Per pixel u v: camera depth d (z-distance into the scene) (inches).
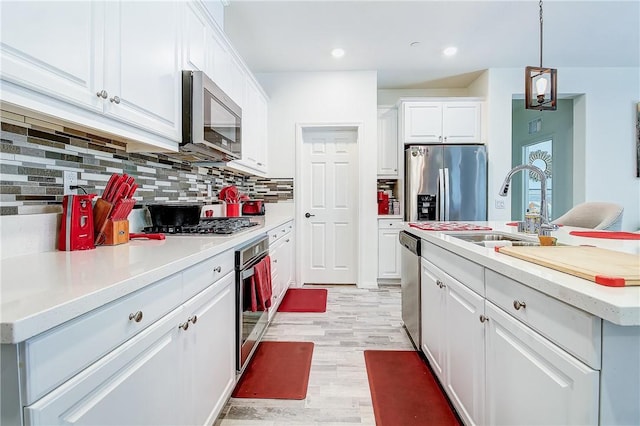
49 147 49.6
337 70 153.8
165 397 39.4
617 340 27.5
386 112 166.4
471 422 52.7
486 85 154.4
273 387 71.9
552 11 106.4
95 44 43.3
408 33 119.7
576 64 149.4
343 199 162.6
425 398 67.7
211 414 53.8
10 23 32.0
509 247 47.8
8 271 35.4
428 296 77.8
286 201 157.6
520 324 38.8
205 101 69.9
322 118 155.2
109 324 30.0
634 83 153.6
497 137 153.1
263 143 145.6
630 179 154.0
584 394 28.3
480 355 49.4
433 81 168.7
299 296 139.9
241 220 96.0
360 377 76.1
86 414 27.0
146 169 75.8
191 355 46.3
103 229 54.5
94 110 43.3
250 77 120.3
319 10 105.1
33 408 22.5
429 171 150.1
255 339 78.8
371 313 119.8
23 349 22.2
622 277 29.6
